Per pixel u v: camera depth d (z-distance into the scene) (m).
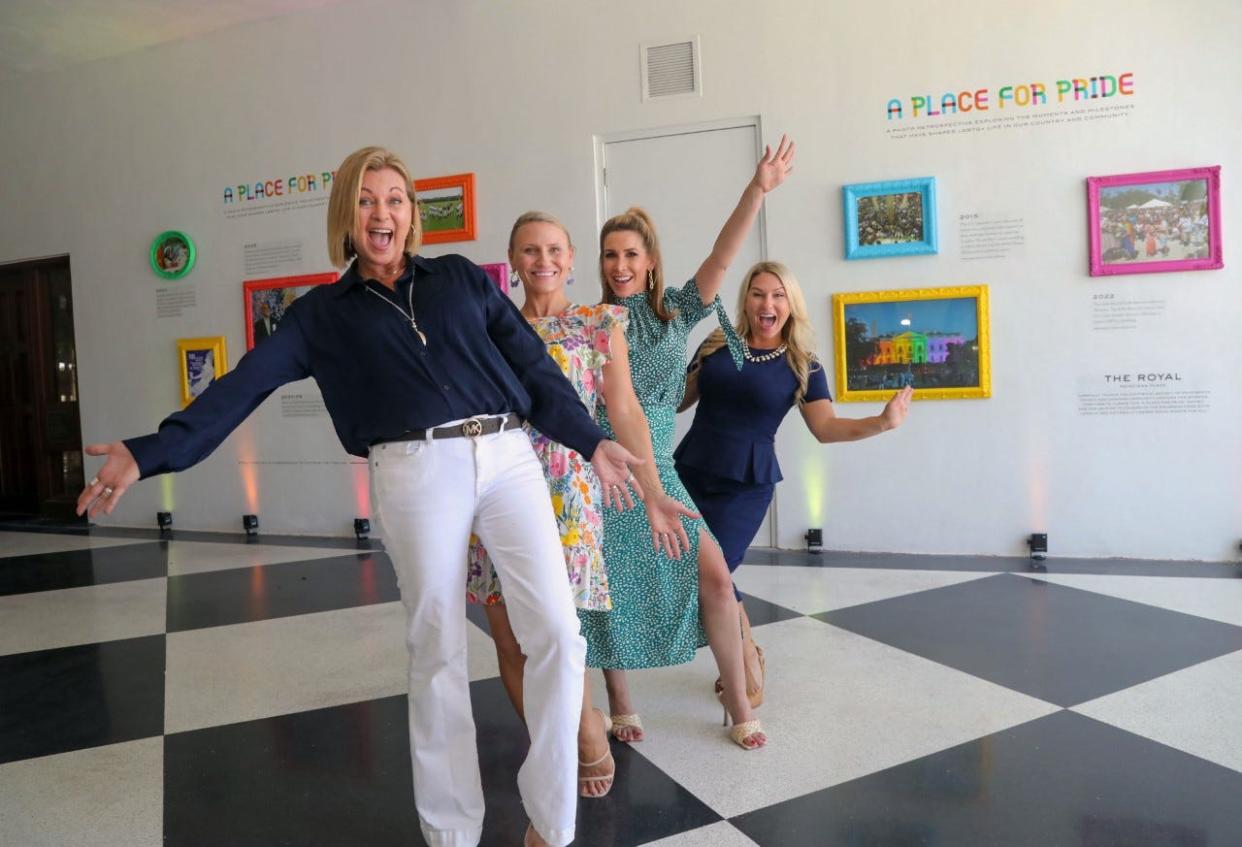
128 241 6.03
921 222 4.39
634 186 4.85
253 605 4.00
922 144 4.39
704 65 4.69
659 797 2.08
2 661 3.32
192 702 2.82
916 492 4.50
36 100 6.23
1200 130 4.06
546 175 4.98
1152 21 4.09
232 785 2.23
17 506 6.88
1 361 6.80
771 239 4.62
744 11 4.62
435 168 5.20
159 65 5.85
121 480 1.44
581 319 2.09
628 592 2.23
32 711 2.80
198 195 5.81
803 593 3.83
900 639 3.16
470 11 5.09
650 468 2.03
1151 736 2.29
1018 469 4.36
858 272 4.51
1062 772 2.11
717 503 2.65
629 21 4.80
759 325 2.68
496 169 5.07
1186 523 4.16
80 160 6.13
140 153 5.95
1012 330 4.32
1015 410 4.34
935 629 3.26
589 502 2.03
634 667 2.22
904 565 4.26
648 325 2.32
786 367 2.65
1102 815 1.91
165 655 3.31
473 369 1.65
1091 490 4.27
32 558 5.26
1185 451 4.14
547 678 1.63
